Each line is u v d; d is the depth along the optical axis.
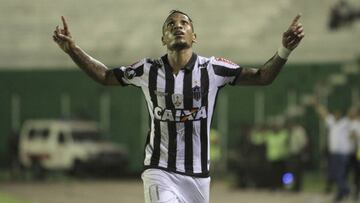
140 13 109.44
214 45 102.50
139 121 91.12
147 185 19.59
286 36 18.48
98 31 108.81
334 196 55.44
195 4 108.25
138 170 87.94
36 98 96.69
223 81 19.50
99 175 82.38
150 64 19.47
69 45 19.39
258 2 105.88
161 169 19.55
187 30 19.17
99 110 93.44
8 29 111.12
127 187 68.50
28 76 97.25
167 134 19.50
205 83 19.30
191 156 19.58
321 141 83.00
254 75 19.31
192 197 19.84
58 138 82.25
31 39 109.25
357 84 87.44
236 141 87.12
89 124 84.88
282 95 88.31
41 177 82.50
